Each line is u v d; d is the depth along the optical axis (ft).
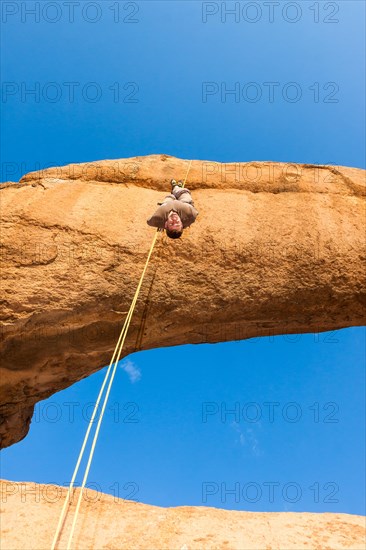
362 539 16.44
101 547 15.87
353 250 25.43
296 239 25.18
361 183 27.63
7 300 22.47
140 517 17.34
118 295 23.53
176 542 16.01
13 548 15.61
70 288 23.08
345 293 25.20
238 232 25.05
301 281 24.84
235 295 24.40
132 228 24.72
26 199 24.99
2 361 23.76
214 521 17.16
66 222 24.34
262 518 17.51
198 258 24.43
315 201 26.61
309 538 16.37
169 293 23.99
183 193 22.81
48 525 16.60
